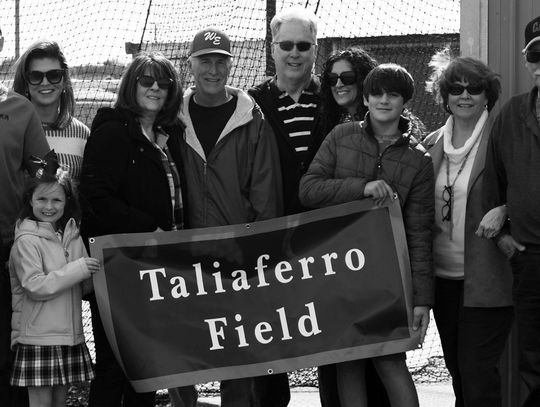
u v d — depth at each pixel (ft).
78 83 29.76
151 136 17.75
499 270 16.71
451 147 17.12
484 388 16.61
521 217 16.08
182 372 17.35
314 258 17.43
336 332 17.30
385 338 17.16
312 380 24.39
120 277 17.31
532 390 16.44
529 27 16.19
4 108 17.37
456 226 17.06
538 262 16.02
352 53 18.06
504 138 16.37
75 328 17.04
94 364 18.15
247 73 27.66
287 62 18.49
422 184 16.88
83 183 17.29
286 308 17.44
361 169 16.89
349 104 18.15
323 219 17.44
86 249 17.74
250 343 17.44
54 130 18.40
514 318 17.22
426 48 30.27
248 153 18.13
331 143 17.21
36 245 16.81
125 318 17.31
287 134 18.48
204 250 17.54
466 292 16.72
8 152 17.31
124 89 17.51
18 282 17.03
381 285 17.19
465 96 16.75
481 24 19.16
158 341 17.39
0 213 17.40
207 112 18.24
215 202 17.90
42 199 16.92
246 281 17.54
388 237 17.15
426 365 25.40
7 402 17.46
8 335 17.16
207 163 17.95
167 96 17.61
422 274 16.89
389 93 16.51
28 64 18.12
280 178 18.35
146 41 29.50
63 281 16.67
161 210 17.48
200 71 17.92
